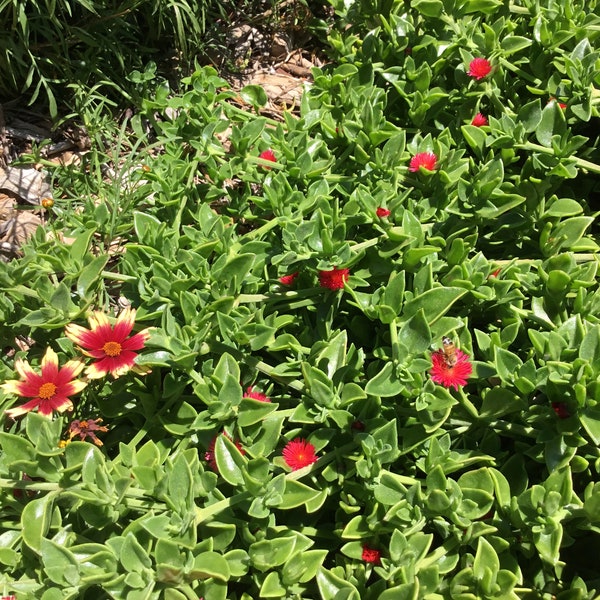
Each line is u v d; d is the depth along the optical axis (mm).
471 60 468
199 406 407
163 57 613
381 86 519
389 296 372
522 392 351
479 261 400
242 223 513
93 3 534
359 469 337
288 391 410
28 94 575
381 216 402
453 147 482
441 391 348
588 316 384
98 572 312
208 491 343
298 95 627
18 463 322
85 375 385
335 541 369
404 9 526
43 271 394
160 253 415
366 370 411
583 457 359
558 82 470
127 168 495
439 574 331
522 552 351
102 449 392
